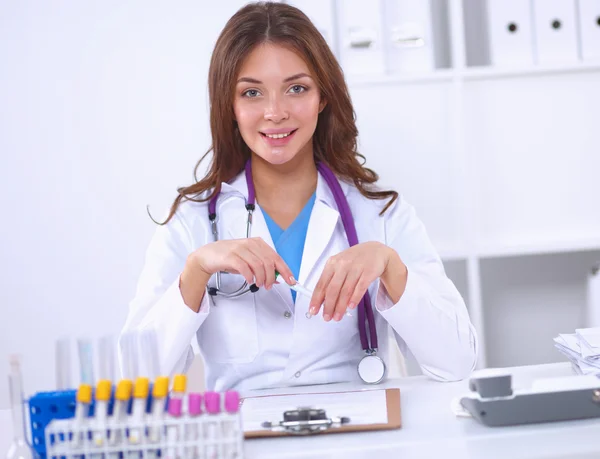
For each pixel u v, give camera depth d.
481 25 2.77
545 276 2.83
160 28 2.81
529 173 2.55
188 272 1.40
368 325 1.56
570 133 2.54
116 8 2.81
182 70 2.82
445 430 1.06
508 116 2.54
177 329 1.42
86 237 2.84
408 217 1.66
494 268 2.83
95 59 2.81
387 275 1.40
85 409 0.94
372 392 1.28
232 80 1.48
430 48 2.46
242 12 1.50
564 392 1.06
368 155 2.52
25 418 1.01
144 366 1.03
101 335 1.01
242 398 1.29
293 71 1.46
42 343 2.85
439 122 2.52
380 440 1.03
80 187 2.83
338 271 1.31
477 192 2.55
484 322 2.84
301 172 1.61
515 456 0.94
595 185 2.55
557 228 2.56
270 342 1.50
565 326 2.84
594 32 2.46
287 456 0.98
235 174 1.65
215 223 1.60
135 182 2.84
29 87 2.81
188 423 0.93
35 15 2.80
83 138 2.83
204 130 2.83
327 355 1.52
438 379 1.45
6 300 2.84
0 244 2.83
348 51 2.43
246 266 1.32
